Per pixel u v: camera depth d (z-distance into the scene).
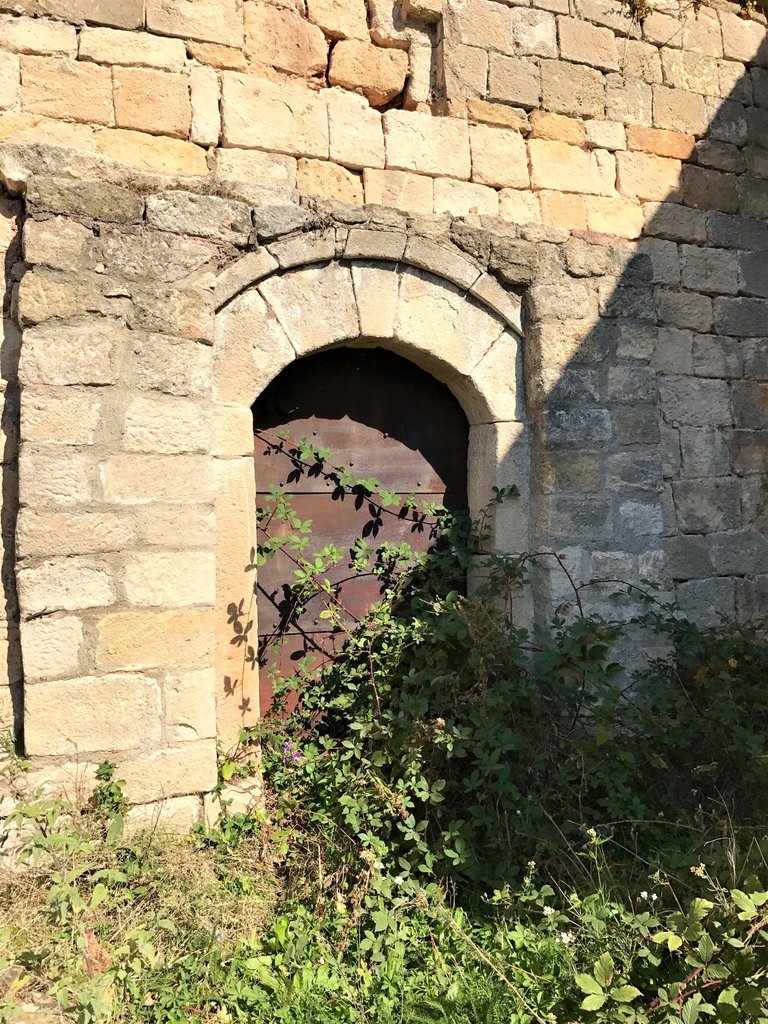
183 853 2.89
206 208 3.31
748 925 2.16
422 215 3.76
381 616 3.71
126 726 3.04
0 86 3.21
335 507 3.92
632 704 3.62
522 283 3.92
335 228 3.58
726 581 4.50
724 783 3.49
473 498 4.09
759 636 4.55
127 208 3.16
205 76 3.55
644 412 4.09
